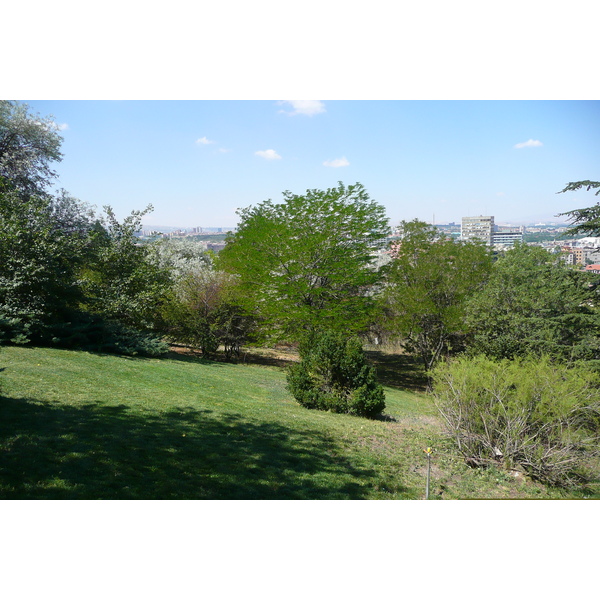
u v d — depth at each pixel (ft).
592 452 23.44
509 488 22.36
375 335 76.07
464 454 25.63
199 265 79.10
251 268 63.93
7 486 14.53
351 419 32.91
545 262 55.06
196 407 28.45
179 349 68.95
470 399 26.13
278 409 32.40
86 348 44.52
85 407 24.34
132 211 56.59
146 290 55.67
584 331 50.16
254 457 20.75
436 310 64.13
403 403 47.57
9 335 39.83
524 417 24.39
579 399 23.86
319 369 36.14
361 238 64.13
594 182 49.96
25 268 41.06
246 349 77.00
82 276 53.98
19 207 44.55
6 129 65.57
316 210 62.49
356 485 19.48
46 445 18.08
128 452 18.75
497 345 50.31
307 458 21.81
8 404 22.62
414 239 68.44
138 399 28.12
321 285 64.69
